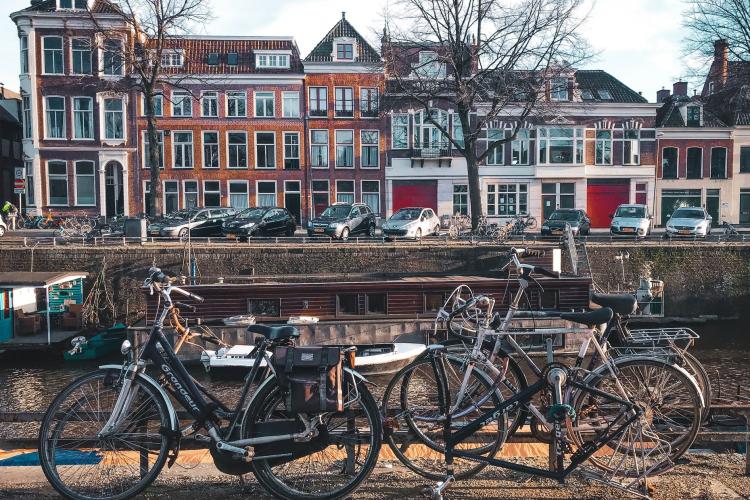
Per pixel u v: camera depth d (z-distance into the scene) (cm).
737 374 1830
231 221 2770
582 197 4019
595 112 3984
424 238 2767
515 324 421
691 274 2634
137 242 2545
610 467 408
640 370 408
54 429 385
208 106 3881
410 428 411
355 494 402
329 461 434
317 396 359
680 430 426
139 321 2011
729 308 2634
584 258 2594
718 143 4116
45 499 392
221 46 3975
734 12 2858
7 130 4275
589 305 1856
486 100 2928
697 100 4091
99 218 3328
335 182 3962
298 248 2502
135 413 391
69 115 3750
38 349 2052
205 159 3897
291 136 3938
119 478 411
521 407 405
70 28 3706
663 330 427
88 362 2042
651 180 4041
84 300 2403
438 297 1884
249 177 3922
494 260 2550
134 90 3716
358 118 3938
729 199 4134
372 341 1836
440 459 434
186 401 387
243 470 377
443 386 405
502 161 3981
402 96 2998
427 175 3969
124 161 3809
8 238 2684
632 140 4022
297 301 1869
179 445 386
